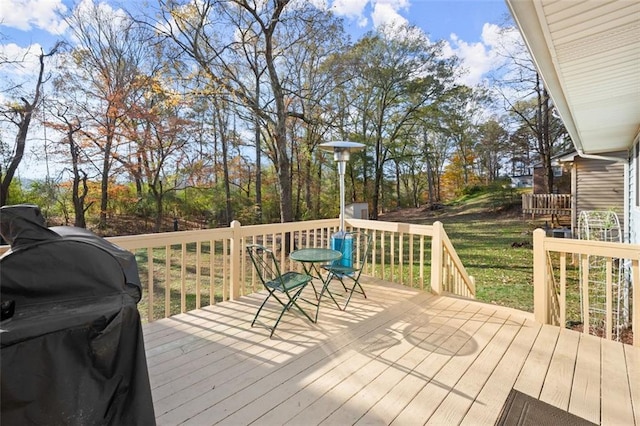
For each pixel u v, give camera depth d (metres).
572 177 9.91
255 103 9.38
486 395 1.92
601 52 2.36
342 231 4.16
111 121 10.16
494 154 19.81
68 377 1.07
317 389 2.00
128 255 1.43
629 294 5.52
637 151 5.57
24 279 1.14
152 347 2.53
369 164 17.39
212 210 13.52
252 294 3.79
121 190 11.12
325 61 11.60
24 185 10.43
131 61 10.38
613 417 1.72
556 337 2.65
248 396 1.93
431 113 15.55
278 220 14.89
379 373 2.16
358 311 3.25
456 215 16.94
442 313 3.18
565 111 3.89
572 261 8.04
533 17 1.91
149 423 1.21
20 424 1.00
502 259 8.70
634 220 6.04
